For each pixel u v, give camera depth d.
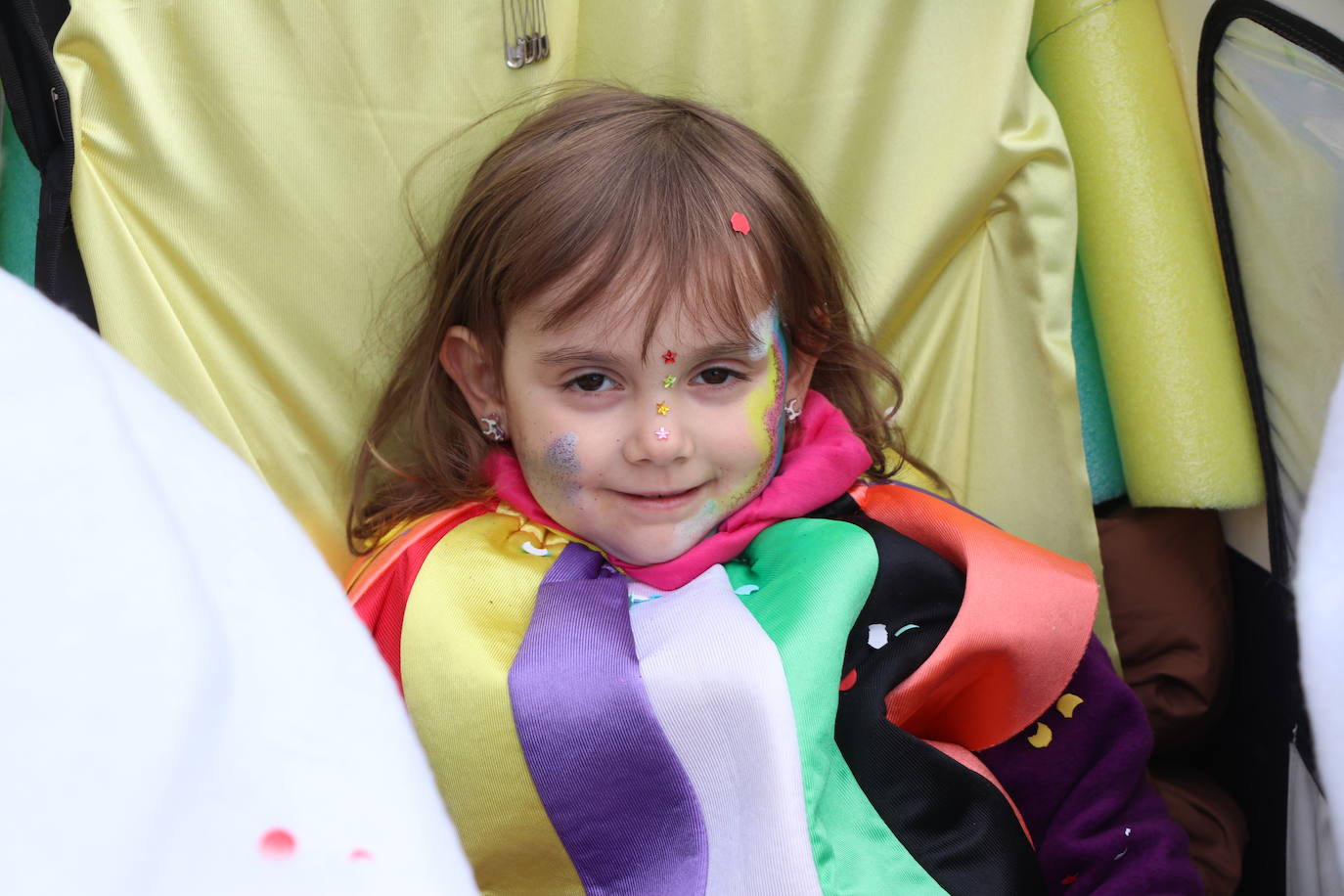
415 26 0.96
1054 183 1.04
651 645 0.83
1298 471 0.98
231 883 0.24
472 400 0.98
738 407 0.91
